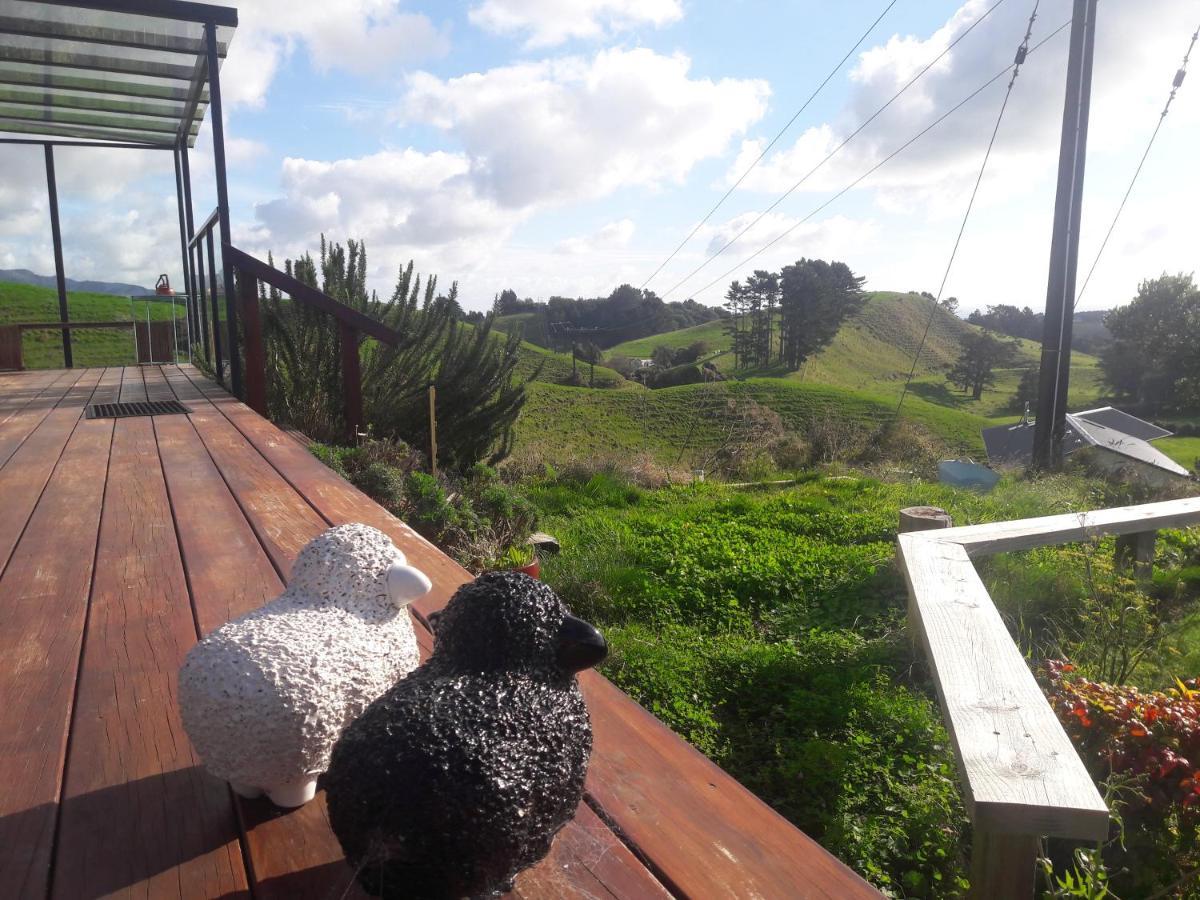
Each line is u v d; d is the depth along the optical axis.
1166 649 5.28
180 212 12.61
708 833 1.38
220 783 1.55
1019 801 2.26
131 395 8.36
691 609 5.87
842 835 3.38
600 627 5.48
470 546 5.41
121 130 11.49
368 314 9.84
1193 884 3.03
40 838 1.38
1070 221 13.66
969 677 3.20
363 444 6.99
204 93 9.91
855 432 17.19
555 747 1.15
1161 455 13.91
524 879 1.24
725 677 4.80
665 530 7.84
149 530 3.31
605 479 11.23
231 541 3.13
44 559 2.95
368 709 1.17
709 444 28.58
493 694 1.15
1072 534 6.14
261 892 1.23
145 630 2.30
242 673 1.28
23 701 1.89
